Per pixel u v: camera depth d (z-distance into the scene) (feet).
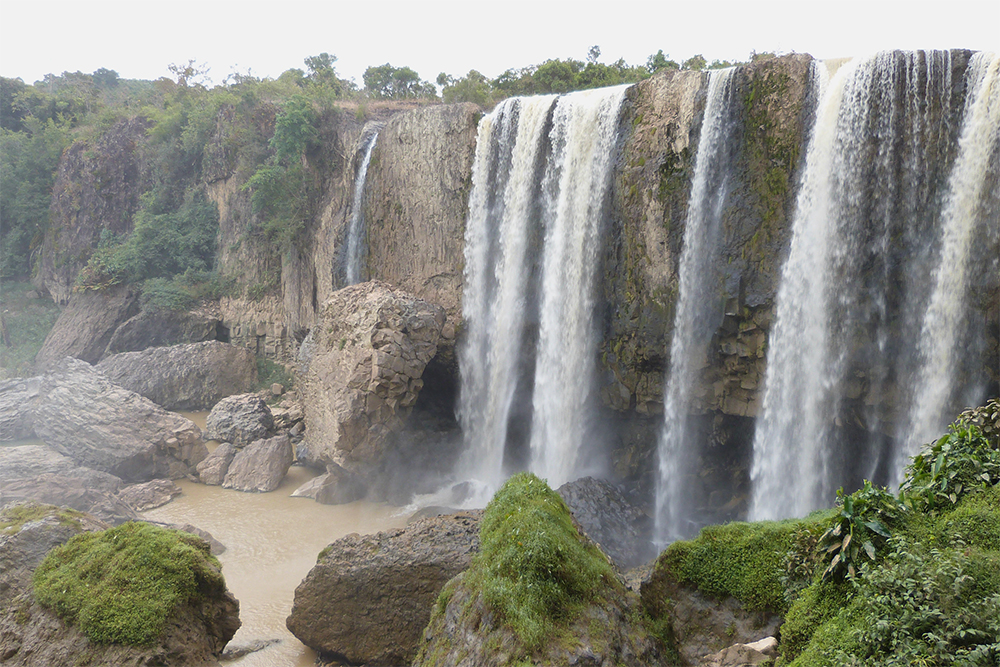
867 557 24.23
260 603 54.65
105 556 41.78
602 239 78.59
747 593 30.37
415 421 99.09
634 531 67.15
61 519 48.49
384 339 82.17
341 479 82.07
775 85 63.72
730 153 66.90
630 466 79.00
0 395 108.78
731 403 69.00
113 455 86.94
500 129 92.99
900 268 57.77
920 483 27.63
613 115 77.05
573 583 30.58
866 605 22.13
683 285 70.33
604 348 79.46
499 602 29.84
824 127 60.95
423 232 101.86
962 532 23.49
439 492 86.28
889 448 60.95
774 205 64.34
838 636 22.36
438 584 43.34
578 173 81.51
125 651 37.45
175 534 43.98
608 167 77.51
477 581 32.63
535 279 88.63
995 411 30.27
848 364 60.80
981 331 53.26
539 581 30.07
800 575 28.19
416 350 85.71
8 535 45.78
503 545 32.14
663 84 72.69
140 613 38.55
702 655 30.37
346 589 44.83
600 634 29.04
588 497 69.82
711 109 67.87
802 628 24.84
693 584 32.24
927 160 55.67
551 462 85.40
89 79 297.12
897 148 57.11
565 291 83.56
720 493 72.59
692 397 70.18
